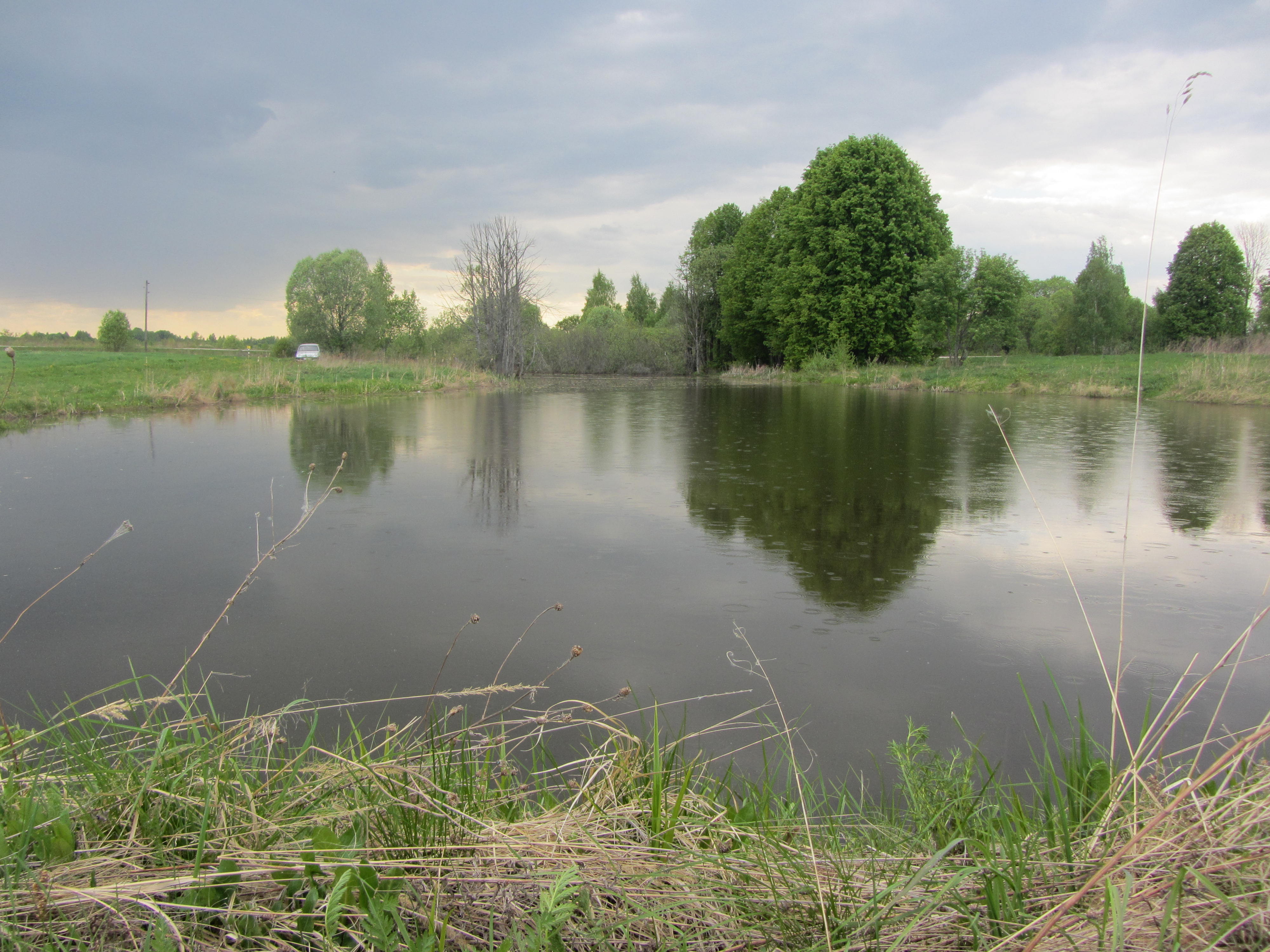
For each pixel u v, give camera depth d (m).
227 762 1.94
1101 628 4.11
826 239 32.66
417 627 4.12
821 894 1.49
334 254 52.47
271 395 20.23
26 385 17.53
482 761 2.25
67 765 1.88
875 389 27.80
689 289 43.91
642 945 1.44
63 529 6.13
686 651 3.80
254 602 4.51
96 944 1.35
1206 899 1.35
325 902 1.44
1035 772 2.65
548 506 7.19
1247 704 3.20
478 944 1.41
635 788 2.07
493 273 32.00
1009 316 28.38
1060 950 1.30
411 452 10.67
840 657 3.73
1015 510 7.01
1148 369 23.55
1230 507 7.14
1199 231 36.28
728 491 7.91
